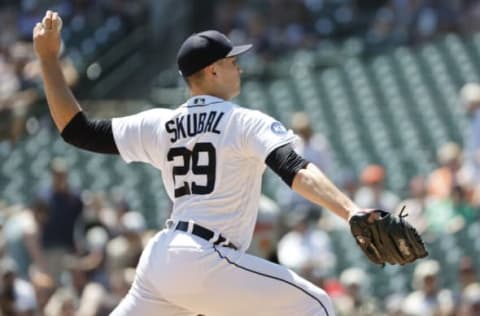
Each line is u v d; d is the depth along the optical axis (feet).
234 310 51.90
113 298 111.65
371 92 187.52
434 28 200.34
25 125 177.37
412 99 185.26
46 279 119.34
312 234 127.54
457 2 202.80
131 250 118.93
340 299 113.09
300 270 112.16
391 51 197.88
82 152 169.07
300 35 201.05
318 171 49.29
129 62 187.32
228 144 51.44
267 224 80.59
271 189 150.41
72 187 141.59
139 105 184.34
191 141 52.34
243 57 193.88
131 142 54.34
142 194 157.48
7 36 195.72
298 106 185.57
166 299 52.29
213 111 52.34
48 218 129.29
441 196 137.59
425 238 131.34
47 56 55.57
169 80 183.42
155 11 187.21
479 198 134.82
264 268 51.62
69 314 111.96
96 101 185.26
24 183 165.37
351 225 48.21
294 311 51.85
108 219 131.95
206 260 51.19
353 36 204.54
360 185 153.48
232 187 51.67
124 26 189.88
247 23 197.16
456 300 113.70
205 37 53.31
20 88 180.45
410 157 168.14
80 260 123.65
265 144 50.26
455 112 180.24
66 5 194.29
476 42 195.72
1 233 121.90
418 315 113.91
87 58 186.80
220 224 51.72
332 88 188.96
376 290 127.95
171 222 52.80
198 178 52.03
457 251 128.98
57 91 55.16
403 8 202.80
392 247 48.14
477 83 187.32
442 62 192.34
